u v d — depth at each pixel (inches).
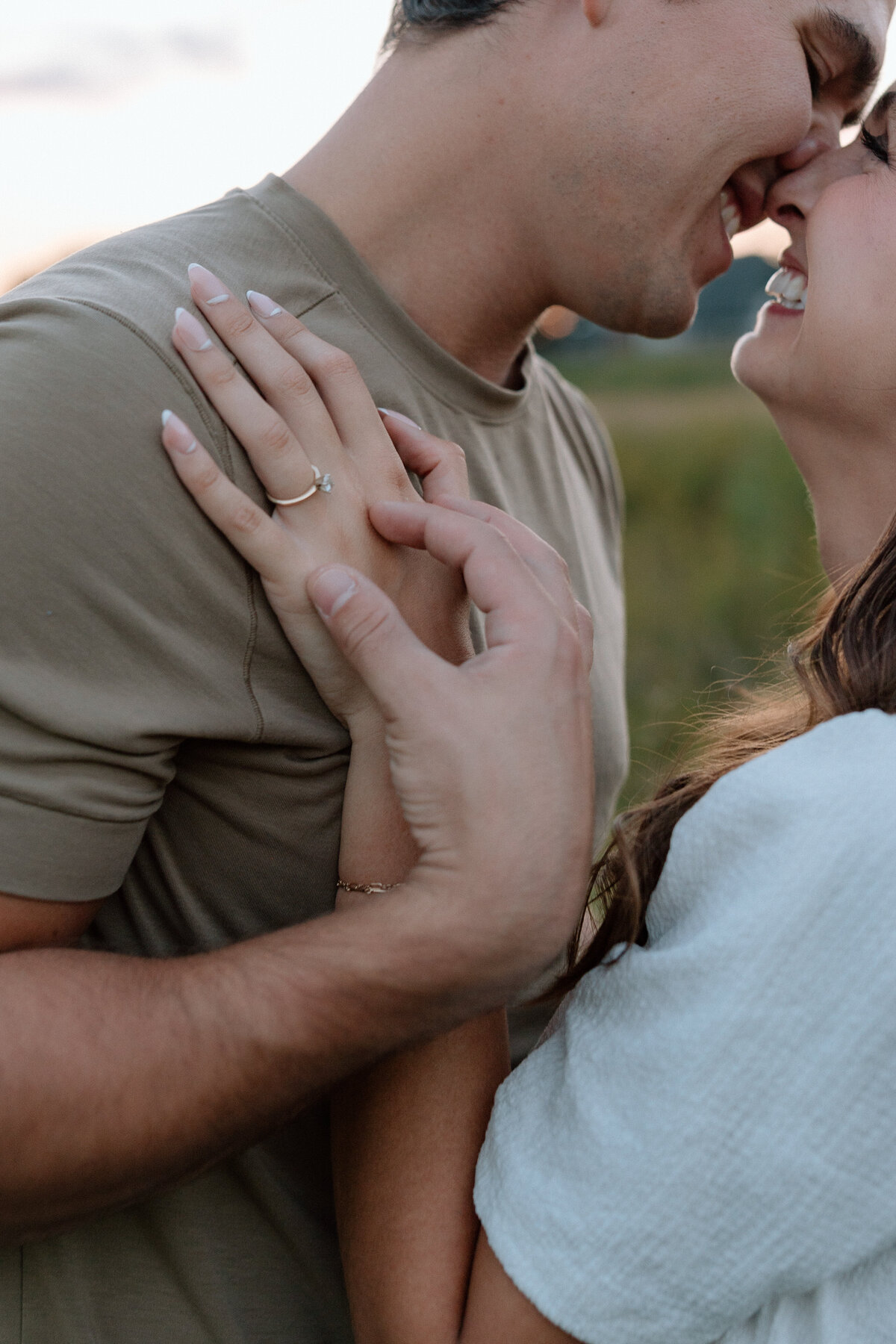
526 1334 31.1
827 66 46.4
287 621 35.9
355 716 37.9
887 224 43.0
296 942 33.9
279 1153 41.4
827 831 29.3
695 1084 29.1
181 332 35.0
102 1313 38.7
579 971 39.1
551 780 33.1
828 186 45.9
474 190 43.8
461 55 42.7
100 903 35.3
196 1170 33.6
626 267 46.2
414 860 38.0
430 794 33.1
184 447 33.6
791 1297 29.8
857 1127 28.0
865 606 35.8
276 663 37.1
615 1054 31.3
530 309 48.0
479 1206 32.9
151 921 40.5
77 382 33.4
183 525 34.4
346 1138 37.9
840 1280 29.1
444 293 45.3
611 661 59.1
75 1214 32.4
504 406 49.2
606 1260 29.7
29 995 31.5
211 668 35.5
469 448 47.3
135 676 34.0
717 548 225.3
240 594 35.9
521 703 33.5
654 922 34.6
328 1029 32.8
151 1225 39.2
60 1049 30.8
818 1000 28.5
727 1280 29.0
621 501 66.9
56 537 32.4
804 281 48.2
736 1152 28.7
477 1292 32.3
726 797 32.1
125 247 39.0
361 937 33.1
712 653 181.9
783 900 29.1
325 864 39.7
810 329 44.9
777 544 222.2
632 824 38.8
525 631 34.6
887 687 34.4
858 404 44.8
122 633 33.7
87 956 33.3
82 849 33.3
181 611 34.8
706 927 30.7
